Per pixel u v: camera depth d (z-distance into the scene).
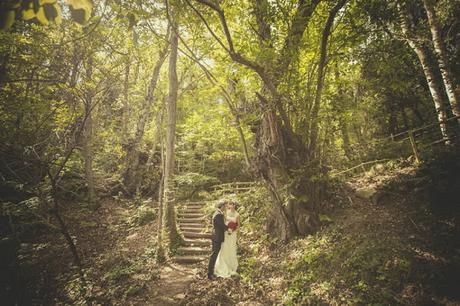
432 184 8.07
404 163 10.07
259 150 8.97
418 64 13.00
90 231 12.11
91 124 14.93
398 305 5.00
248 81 9.02
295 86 7.92
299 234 8.16
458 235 6.29
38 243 10.43
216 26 9.07
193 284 7.17
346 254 6.50
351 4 7.55
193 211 13.78
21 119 9.23
